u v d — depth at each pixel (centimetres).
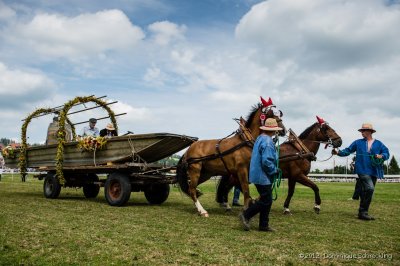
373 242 612
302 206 1148
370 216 882
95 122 1295
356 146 942
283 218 874
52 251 508
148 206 1071
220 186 1044
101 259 474
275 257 501
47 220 746
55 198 1249
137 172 1066
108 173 1152
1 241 552
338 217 909
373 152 904
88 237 595
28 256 481
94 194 1340
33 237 584
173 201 1263
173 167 1020
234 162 871
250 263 469
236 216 897
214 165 916
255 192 1697
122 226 705
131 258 481
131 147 1062
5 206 957
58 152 1202
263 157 670
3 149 1488
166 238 605
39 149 1334
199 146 948
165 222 768
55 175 1230
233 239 611
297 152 951
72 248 524
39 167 1322
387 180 3662
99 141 1110
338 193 1719
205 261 475
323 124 1003
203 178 998
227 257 494
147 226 715
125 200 1031
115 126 1315
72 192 1590
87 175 1263
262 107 849
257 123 857
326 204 1215
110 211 921
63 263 454
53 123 1355
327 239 629
